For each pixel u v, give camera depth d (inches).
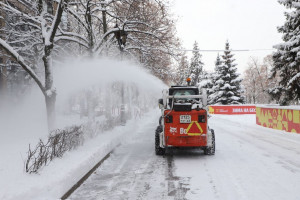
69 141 297.4
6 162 228.2
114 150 387.9
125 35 574.9
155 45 719.7
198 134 323.3
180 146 326.6
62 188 192.5
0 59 722.8
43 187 174.6
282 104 842.2
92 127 439.5
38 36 546.9
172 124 325.7
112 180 240.8
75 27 687.7
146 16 619.8
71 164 230.2
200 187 217.2
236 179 237.3
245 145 417.1
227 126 733.3
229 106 1299.2
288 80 813.9
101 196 200.2
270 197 192.5
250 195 196.9
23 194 158.1
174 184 226.5
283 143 433.4
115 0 573.3
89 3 543.8
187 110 324.5
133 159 331.6
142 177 249.4
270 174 251.1
